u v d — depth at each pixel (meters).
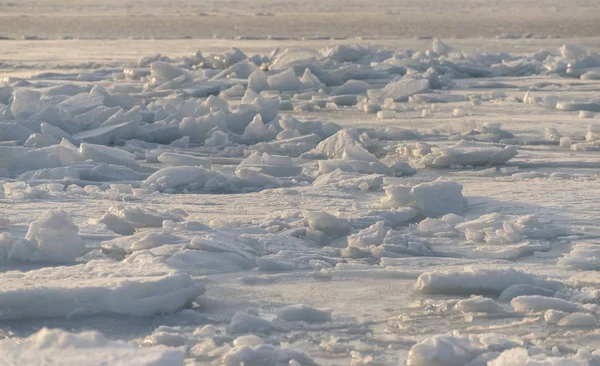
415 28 54.34
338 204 7.98
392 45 35.91
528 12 91.62
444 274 5.30
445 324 4.71
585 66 23.86
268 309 4.97
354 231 6.94
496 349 4.21
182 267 5.71
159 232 6.42
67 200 8.09
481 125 13.30
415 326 4.68
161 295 4.85
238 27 56.53
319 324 4.70
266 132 12.55
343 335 4.54
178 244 6.14
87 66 25.39
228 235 6.44
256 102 13.67
